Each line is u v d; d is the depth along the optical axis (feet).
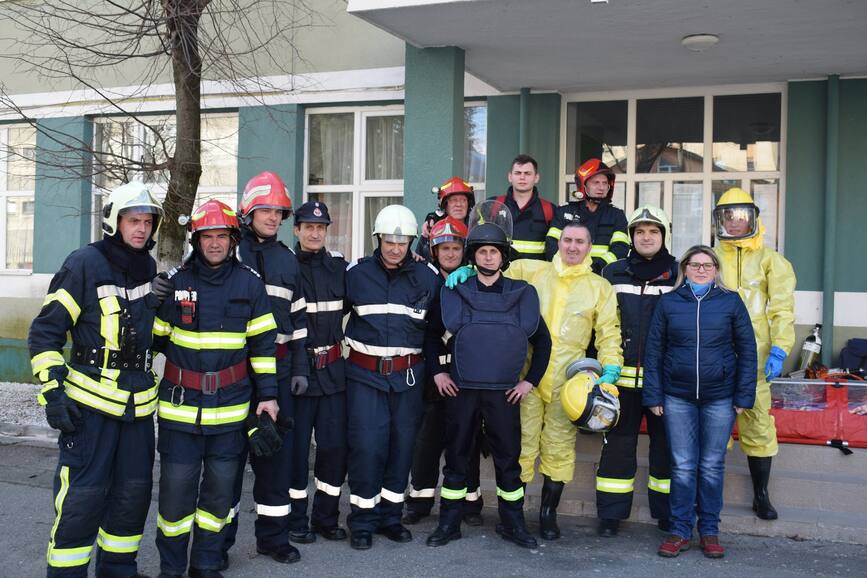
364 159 30.48
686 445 15.61
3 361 33.71
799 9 19.31
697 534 16.93
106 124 33.78
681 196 27.37
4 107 33.71
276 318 14.89
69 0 30.91
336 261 16.25
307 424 15.93
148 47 30.22
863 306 24.82
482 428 17.11
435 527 17.33
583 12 19.93
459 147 23.16
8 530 16.99
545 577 14.47
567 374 16.08
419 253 19.49
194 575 13.88
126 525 13.35
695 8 19.42
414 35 21.90
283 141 30.66
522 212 19.20
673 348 15.58
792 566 15.12
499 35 21.80
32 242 35.88
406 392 16.07
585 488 18.97
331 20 29.86
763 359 16.87
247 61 30.50
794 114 25.63
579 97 28.07
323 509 16.33
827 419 18.48
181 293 13.58
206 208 13.55
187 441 13.53
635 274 16.60
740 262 17.04
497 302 15.67
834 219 24.84
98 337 12.80
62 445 12.65
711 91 26.89
